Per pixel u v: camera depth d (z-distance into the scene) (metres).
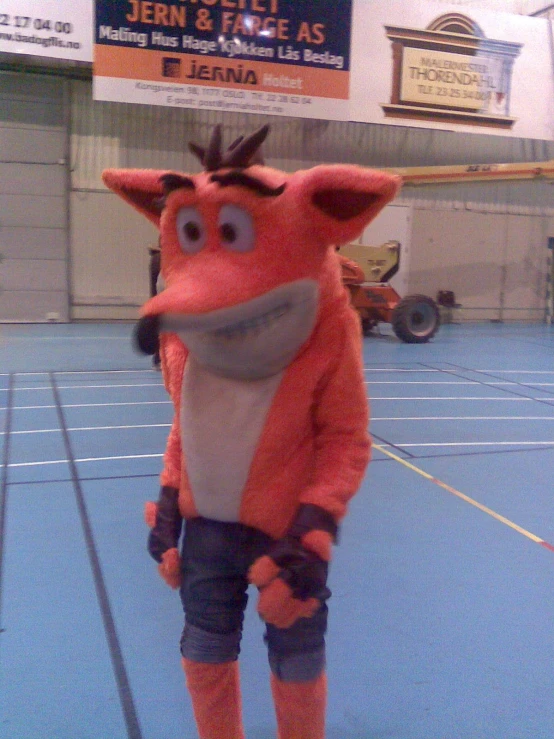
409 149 16.45
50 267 14.50
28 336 12.73
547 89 14.93
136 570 3.66
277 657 1.87
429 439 6.56
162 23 12.14
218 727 1.95
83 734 2.43
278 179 1.65
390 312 13.25
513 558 3.97
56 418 6.89
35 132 13.98
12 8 11.73
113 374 9.22
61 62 13.56
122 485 4.98
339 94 13.26
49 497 4.71
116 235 14.77
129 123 14.46
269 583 1.61
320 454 1.78
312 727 1.91
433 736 2.46
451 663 2.91
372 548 4.04
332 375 1.74
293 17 12.73
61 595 3.38
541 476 5.55
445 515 4.62
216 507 1.80
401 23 13.64
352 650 2.98
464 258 17.52
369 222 1.60
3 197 14.04
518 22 14.48
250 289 1.52
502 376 9.98
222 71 12.55
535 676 2.83
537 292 18.45
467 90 14.34
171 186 1.64
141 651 2.94
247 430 1.74
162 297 1.46
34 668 2.80
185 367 1.89
